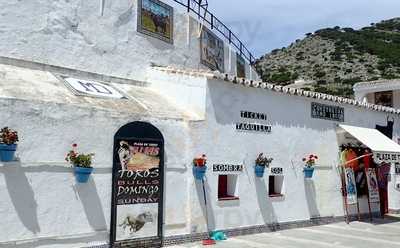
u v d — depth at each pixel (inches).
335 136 753.6
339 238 582.9
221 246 499.5
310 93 693.9
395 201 877.8
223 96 572.4
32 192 396.5
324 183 723.4
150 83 632.4
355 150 786.2
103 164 450.6
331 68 3427.7
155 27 669.9
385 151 716.0
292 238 570.6
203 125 543.5
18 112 393.7
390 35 4023.1
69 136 426.6
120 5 620.4
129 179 468.1
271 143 633.6
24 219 389.4
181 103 579.8
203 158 528.1
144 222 477.1
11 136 378.0
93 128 445.7
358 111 810.2
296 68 3656.5
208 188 542.9
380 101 1080.8
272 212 625.9
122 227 457.4
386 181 867.4
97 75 578.6
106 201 449.7
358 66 3366.1
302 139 687.1
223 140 566.6
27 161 395.5
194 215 524.4
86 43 579.8
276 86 636.1
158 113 515.5
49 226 404.8
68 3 563.8
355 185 773.3
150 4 663.8
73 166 424.5
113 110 466.3
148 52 655.1
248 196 593.0
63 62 554.6
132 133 475.8
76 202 425.4
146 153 486.0
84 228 429.4
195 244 509.0
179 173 518.6
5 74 460.4
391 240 577.9
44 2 541.0
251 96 610.2
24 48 521.0
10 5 514.0
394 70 3164.4
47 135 411.2
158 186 493.4
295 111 680.4
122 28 621.0
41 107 409.1
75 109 433.1
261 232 605.3
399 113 906.1
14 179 386.0
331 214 731.4
